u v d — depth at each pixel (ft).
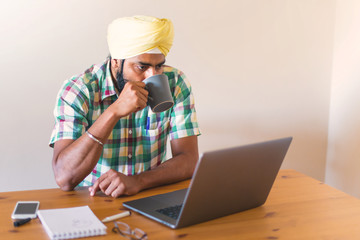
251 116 8.54
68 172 4.39
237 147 3.35
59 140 4.78
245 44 8.23
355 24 8.28
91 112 5.24
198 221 3.51
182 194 4.24
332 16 8.82
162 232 3.34
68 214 3.54
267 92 8.58
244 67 8.30
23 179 7.23
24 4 6.78
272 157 3.74
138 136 5.54
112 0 7.22
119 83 5.07
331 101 9.15
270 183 3.94
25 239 3.12
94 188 4.24
